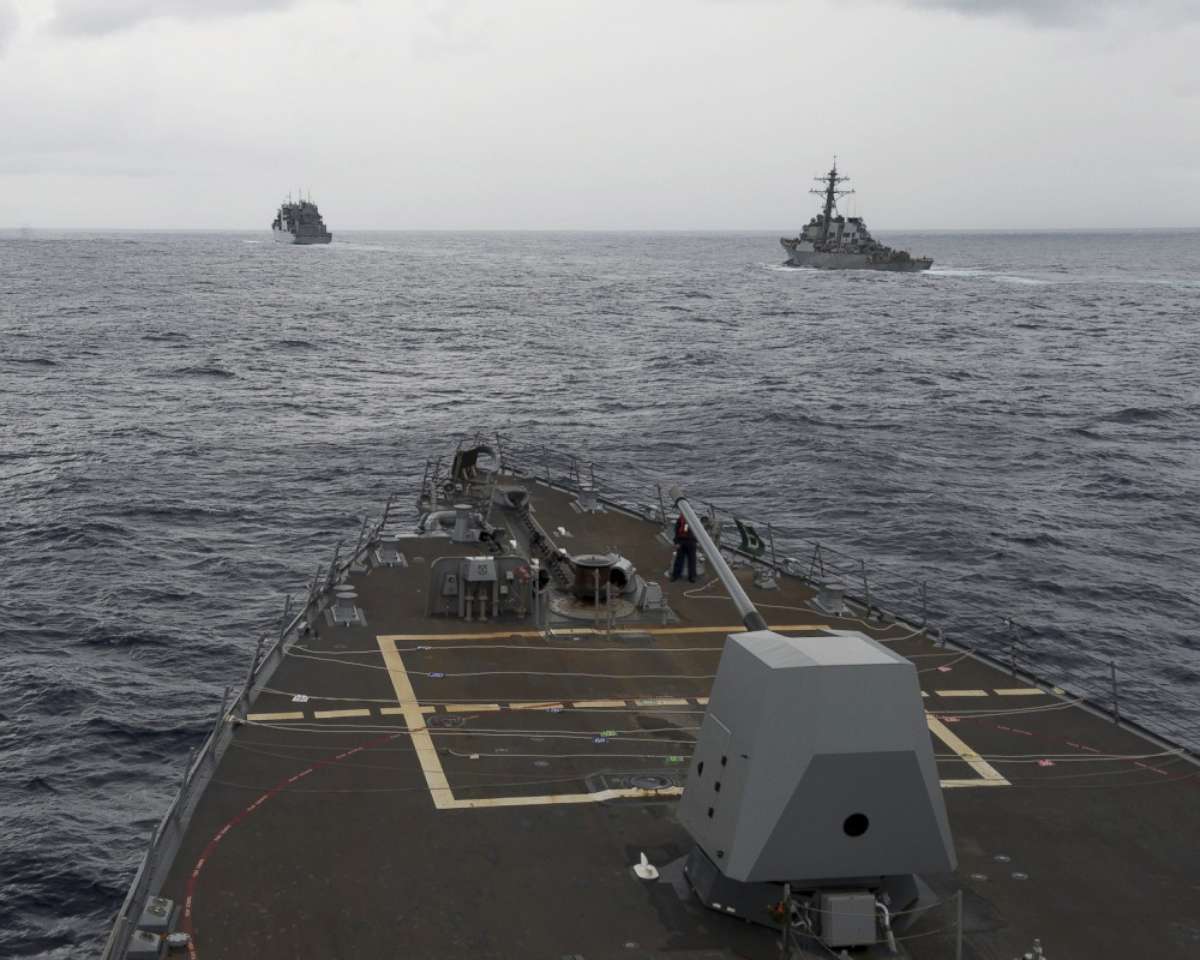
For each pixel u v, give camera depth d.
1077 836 14.40
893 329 133.12
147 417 69.62
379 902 12.55
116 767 25.69
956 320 145.25
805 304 168.25
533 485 32.94
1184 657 33.50
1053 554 43.41
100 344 105.75
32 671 30.48
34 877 21.28
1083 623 35.94
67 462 56.09
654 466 57.94
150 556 41.25
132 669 31.09
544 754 16.19
